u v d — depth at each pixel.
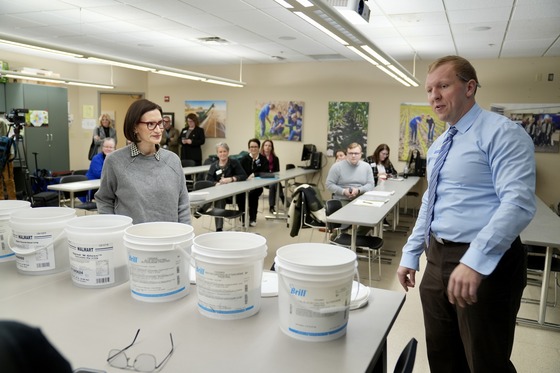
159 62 9.12
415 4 4.53
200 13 5.18
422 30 5.64
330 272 1.11
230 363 1.03
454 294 1.40
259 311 1.33
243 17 5.31
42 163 8.45
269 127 9.26
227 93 9.56
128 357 1.03
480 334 1.60
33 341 0.45
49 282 1.50
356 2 3.86
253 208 6.60
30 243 1.52
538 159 7.46
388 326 1.27
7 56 8.27
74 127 9.95
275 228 6.49
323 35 6.18
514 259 1.58
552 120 7.33
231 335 1.17
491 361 1.61
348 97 8.63
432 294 1.77
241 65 9.05
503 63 7.53
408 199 8.27
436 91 1.66
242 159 6.86
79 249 1.42
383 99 8.40
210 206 5.93
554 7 4.52
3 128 7.13
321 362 1.05
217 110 9.68
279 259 1.16
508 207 1.39
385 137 8.45
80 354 1.04
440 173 1.71
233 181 6.16
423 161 7.90
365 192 5.54
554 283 4.28
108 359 1.02
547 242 3.02
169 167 2.13
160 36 6.54
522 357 2.86
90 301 1.35
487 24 5.26
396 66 5.59
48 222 1.53
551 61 7.27
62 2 4.91
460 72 1.61
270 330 1.20
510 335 1.62
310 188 4.70
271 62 8.98
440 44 6.51
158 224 1.53
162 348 1.08
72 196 5.39
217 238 1.38
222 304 1.24
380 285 4.21
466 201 1.61
